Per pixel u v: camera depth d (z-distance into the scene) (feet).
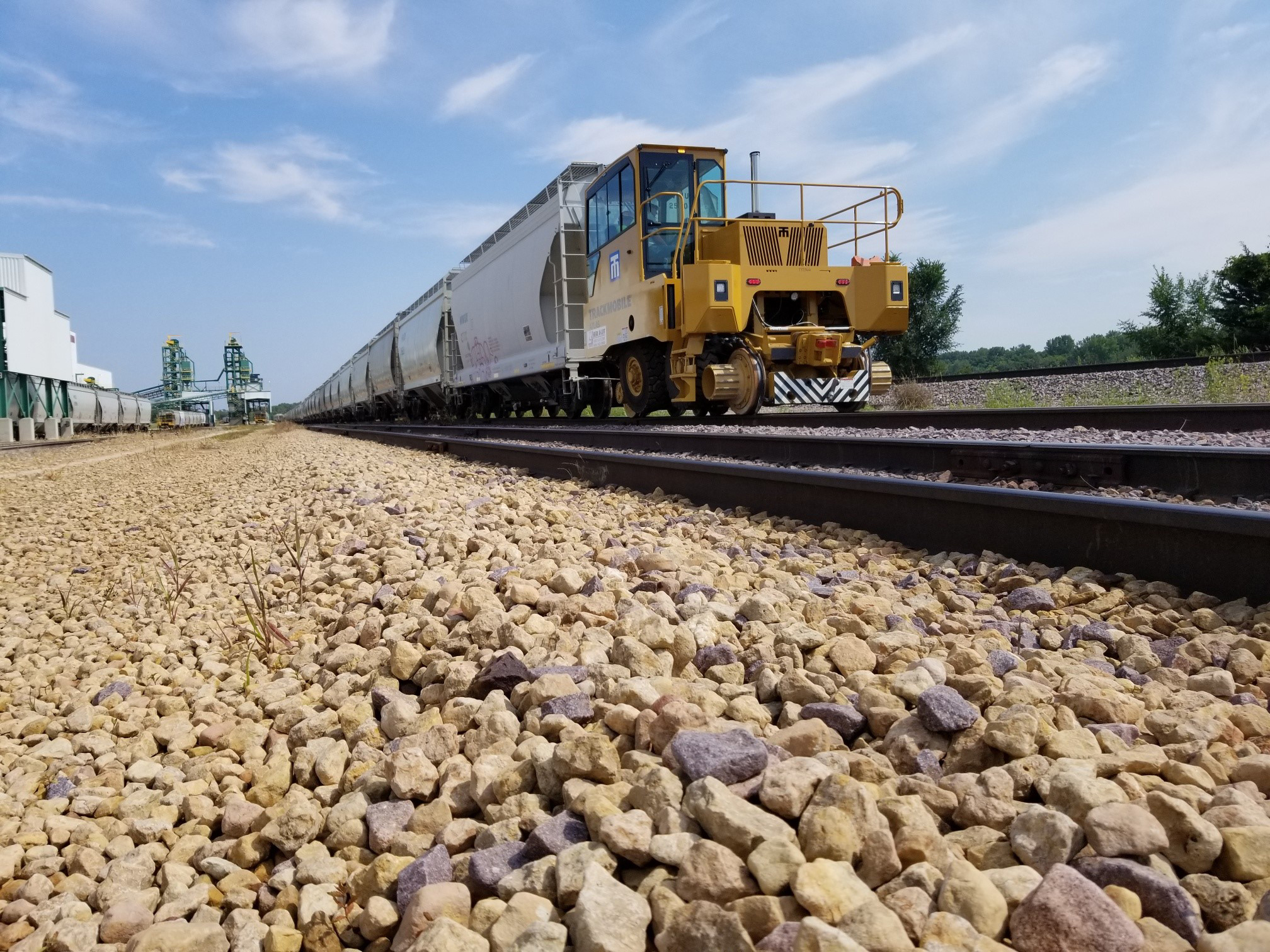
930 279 128.77
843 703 8.49
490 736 8.48
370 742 9.42
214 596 20.22
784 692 8.89
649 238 45.37
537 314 60.18
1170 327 102.58
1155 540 12.63
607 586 13.47
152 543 30.58
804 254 42.52
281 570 21.39
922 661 9.01
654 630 10.12
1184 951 4.76
